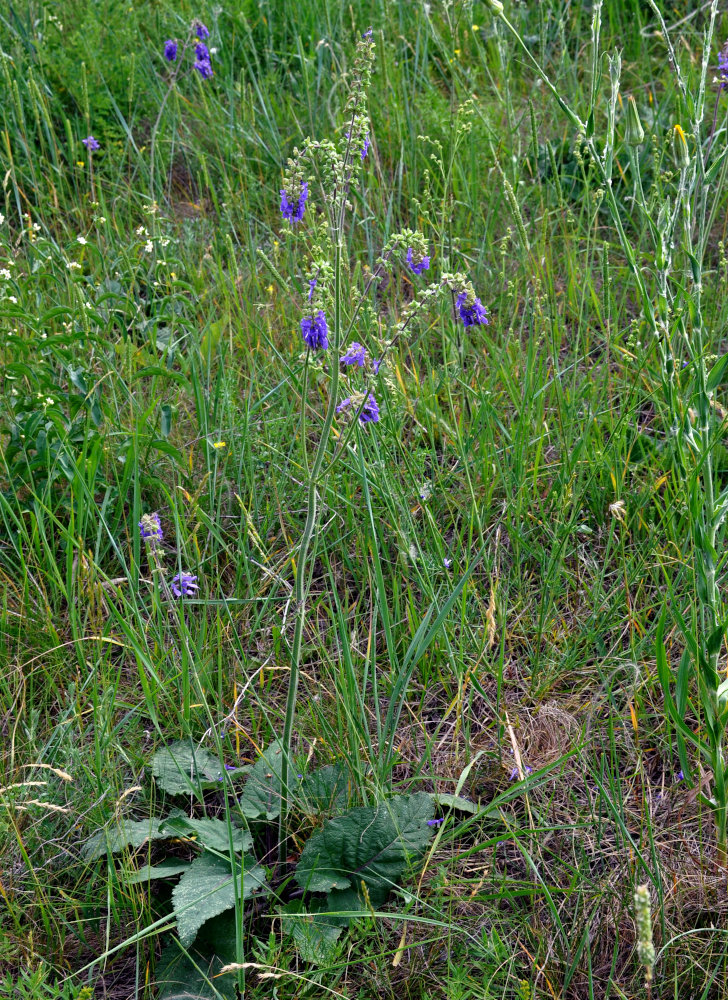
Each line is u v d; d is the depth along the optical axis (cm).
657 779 231
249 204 422
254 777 224
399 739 244
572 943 197
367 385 240
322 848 208
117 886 205
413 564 257
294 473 304
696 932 199
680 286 212
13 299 334
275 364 341
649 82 462
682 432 207
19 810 212
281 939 199
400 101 458
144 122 484
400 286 376
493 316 366
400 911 204
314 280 195
